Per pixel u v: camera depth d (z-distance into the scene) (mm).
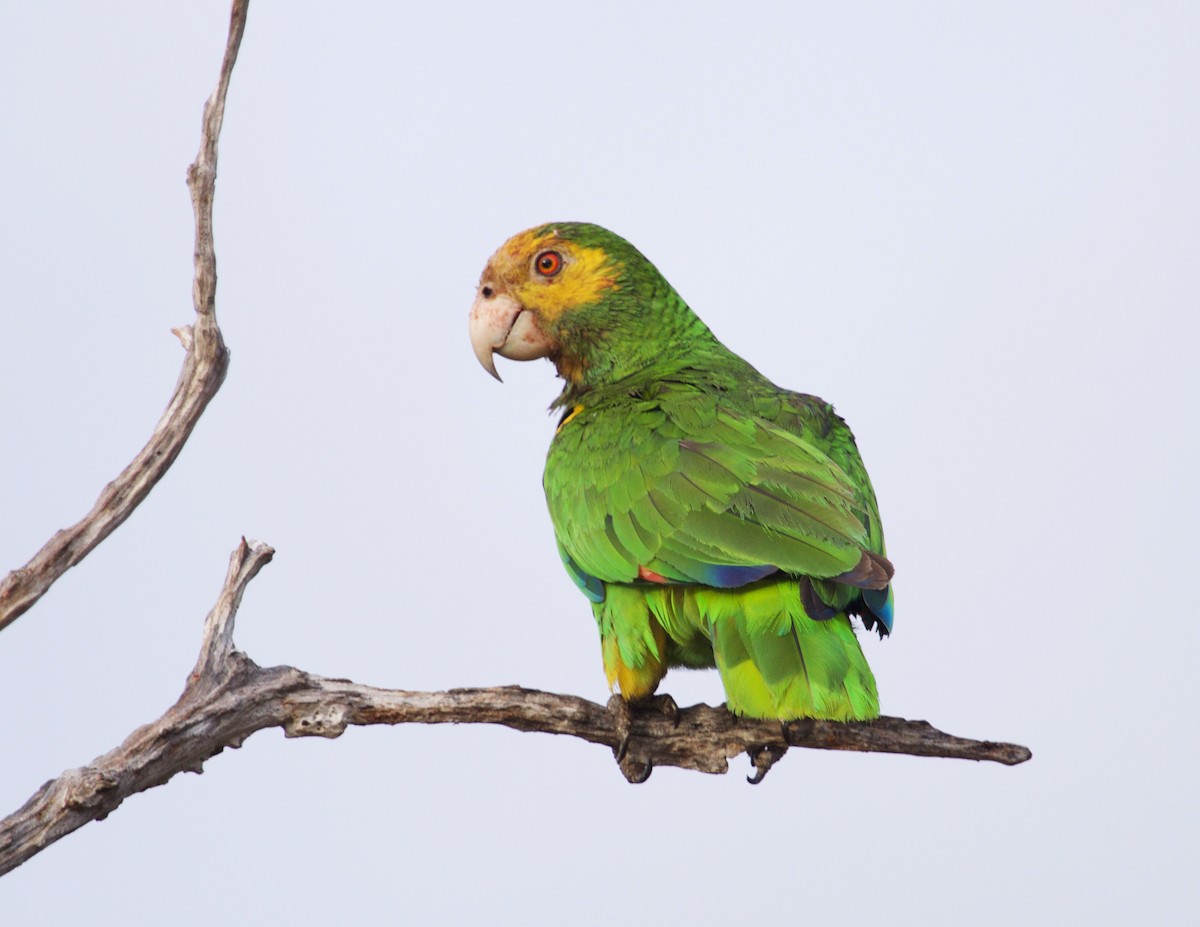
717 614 11797
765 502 11914
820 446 13273
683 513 12156
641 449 12836
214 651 11023
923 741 11859
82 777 10266
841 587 11711
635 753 12719
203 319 10992
